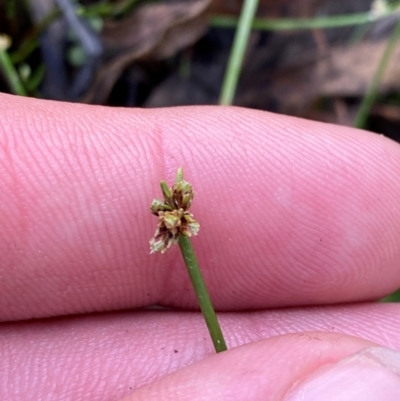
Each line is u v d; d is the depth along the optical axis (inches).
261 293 2.1
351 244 2.0
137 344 2.0
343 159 2.0
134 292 2.0
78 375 1.9
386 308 2.1
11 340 2.0
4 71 2.9
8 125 1.8
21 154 1.8
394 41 2.9
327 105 3.1
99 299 2.0
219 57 3.2
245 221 2.0
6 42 2.8
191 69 3.1
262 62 3.2
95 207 1.8
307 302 2.1
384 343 2.0
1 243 1.8
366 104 2.9
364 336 2.0
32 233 1.8
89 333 2.0
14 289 1.9
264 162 2.0
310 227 2.0
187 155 1.9
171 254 1.9
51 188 1.8
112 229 1.9
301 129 2.0
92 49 3.0
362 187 2.0
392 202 2.0
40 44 3.0
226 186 1.9
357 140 2.0
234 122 2.0
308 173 2.0
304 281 2.0
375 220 2.0
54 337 2.0
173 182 1.9
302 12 3.3
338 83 3.1
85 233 1.8
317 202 2.0
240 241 2.0
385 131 3.1
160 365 1.9
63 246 1.8
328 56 3.2
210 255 2.0
